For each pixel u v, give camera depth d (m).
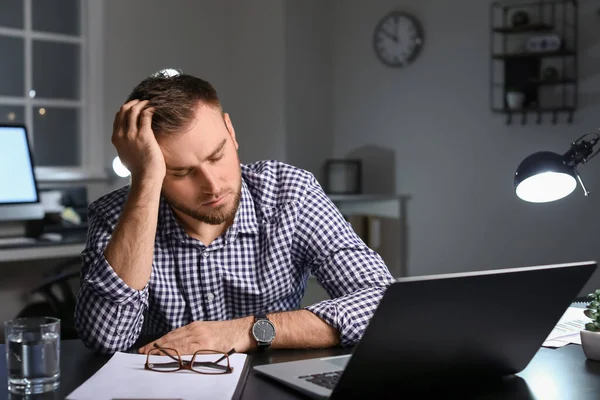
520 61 3.89
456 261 4.21
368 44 4.55
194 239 1.47
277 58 4.52
